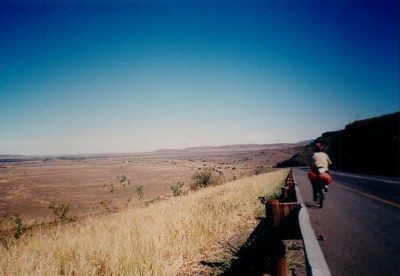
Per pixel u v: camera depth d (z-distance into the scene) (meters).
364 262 4.81
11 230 18.56
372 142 34.81
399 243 5.74
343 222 7.71
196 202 12.97
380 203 10.36
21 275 5.53
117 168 133.88
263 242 5.40
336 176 25.28
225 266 5.27
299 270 4.73
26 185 70.62
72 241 8.10
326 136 65.00
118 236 7.50
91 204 39.06
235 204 11.35
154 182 65.31
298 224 3.32
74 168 147.88
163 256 6.05
